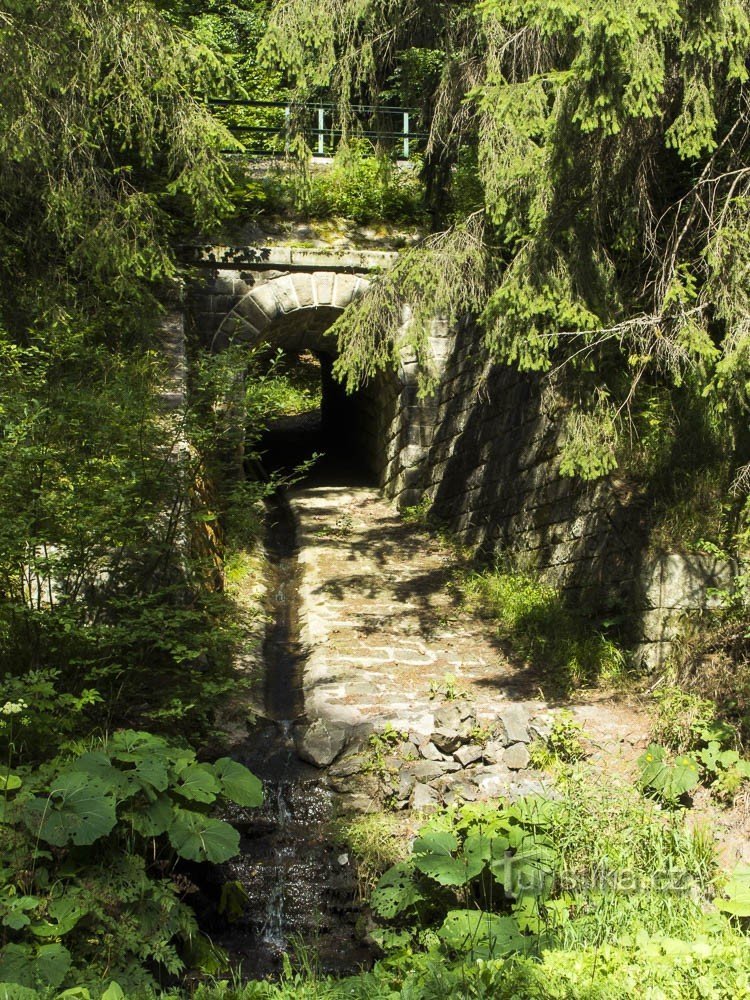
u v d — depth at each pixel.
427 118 10.77
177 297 12.97
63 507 6.78
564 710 7.59
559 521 10.28
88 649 6.96
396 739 7.48
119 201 10.79
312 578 11.74
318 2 8.91
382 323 9.20
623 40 6.11
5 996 4.00
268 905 6.31
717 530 8.41
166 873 5.66
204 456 8.54
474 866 5.42
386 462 15.55
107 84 10.33
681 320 7.21
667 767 6.61
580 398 8.09
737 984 4.12
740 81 7.23
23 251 10.85
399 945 5.32
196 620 7.95
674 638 8.24
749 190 7.41
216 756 7.58
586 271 7.57
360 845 6.48
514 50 8.46
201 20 19.58
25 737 5.79
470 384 13.20
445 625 10.29
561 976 4.25
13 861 4.70
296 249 13.77
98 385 8.80
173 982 5.23
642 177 7.83
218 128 10.90
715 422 8.59
